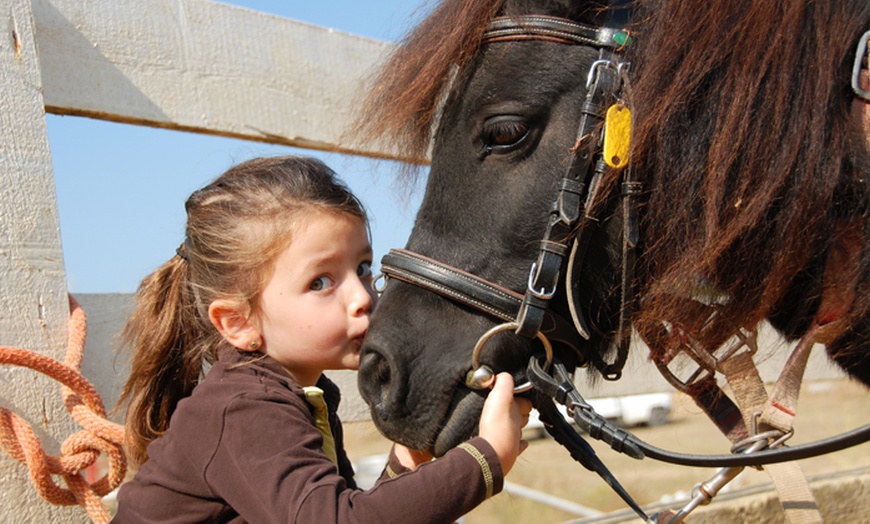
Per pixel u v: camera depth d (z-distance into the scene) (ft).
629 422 19.25
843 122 3.72
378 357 3.67
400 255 3.87
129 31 5.38
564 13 3.78
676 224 3.76
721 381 7.42
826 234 3.79
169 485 3.34
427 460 3.98
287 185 3.64
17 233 4.09
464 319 3.74
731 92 3.67
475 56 3.88
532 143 3.75
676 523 4.00
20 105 4.22
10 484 3.92
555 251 3.62
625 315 3.88
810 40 3.68
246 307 3.63
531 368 3.62
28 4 4.34
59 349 4.19
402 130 4.17
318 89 6.57
